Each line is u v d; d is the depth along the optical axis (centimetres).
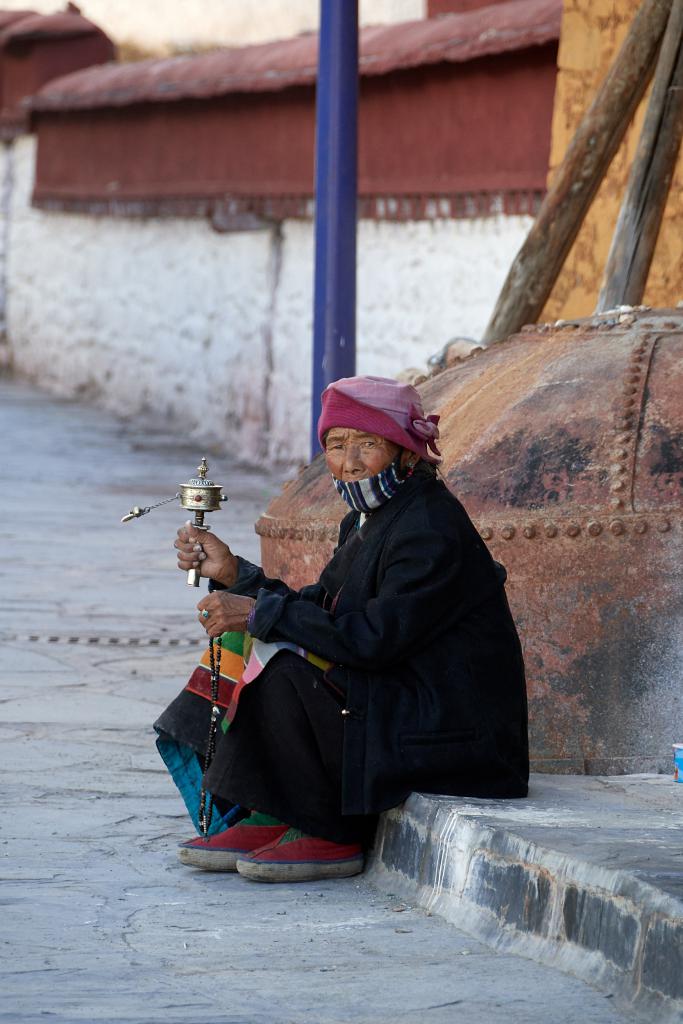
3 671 2362
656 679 1595
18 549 3566
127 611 2886
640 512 1600
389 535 1391
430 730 1360
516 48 3866
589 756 1597
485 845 1243
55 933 1191
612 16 2725
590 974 1073
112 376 6975
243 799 1380
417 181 4434
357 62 3050
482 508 1645
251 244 5625
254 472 5266
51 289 7612
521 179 3972
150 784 1733
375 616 1352
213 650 1428
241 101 5491
